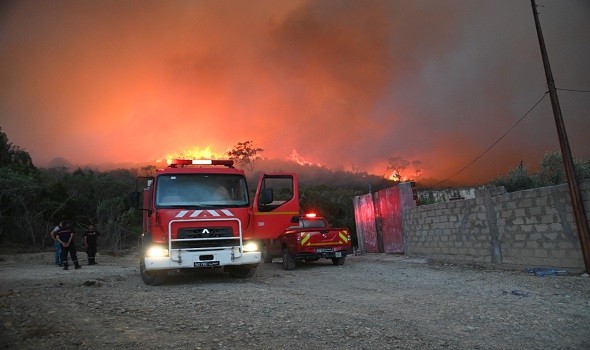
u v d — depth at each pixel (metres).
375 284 10.02
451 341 5.02
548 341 4.90
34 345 5.07
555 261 10.12
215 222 10.73
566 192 9.88
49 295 8.78
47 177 54.25
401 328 5.64
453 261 14.11
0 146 49.09
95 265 19.66
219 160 12.00
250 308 7.13
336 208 45.03
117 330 5.75
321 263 17.20
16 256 25.97
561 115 10.33
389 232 19.47
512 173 15.21
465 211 13.48
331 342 5.09
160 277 10.70
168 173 10.97
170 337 5.41
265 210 12.10
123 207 42.56
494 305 6.88
